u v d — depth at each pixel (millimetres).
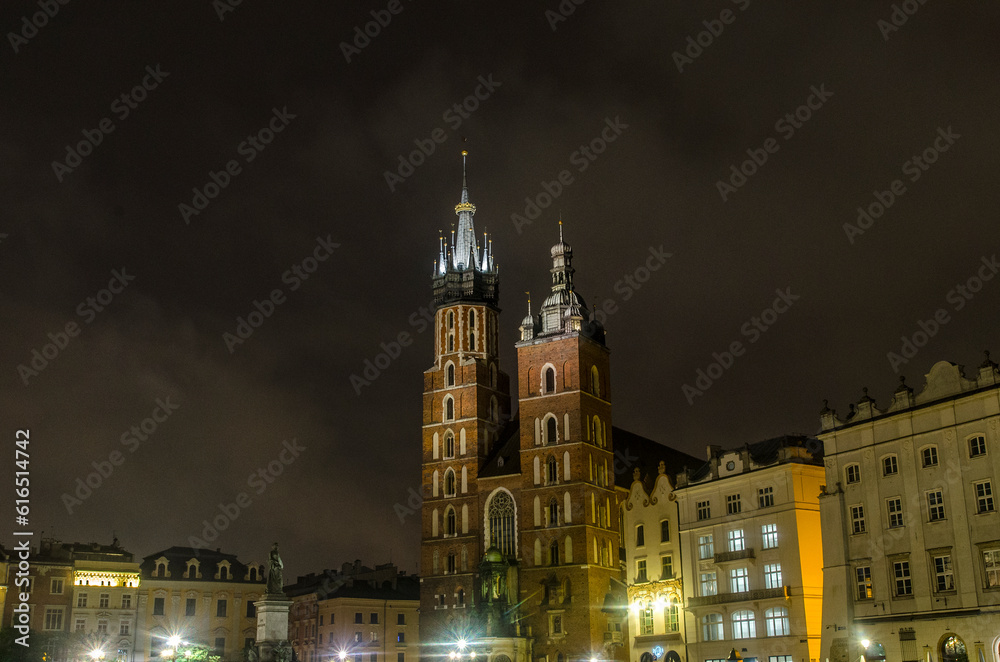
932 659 78062
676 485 109562
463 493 131000
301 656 167000
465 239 142125
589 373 128375
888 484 84188
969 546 77188
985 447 77312
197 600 145250
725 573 99875
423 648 127750
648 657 108938
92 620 136625
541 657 118438
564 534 120750
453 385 135500
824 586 87688
